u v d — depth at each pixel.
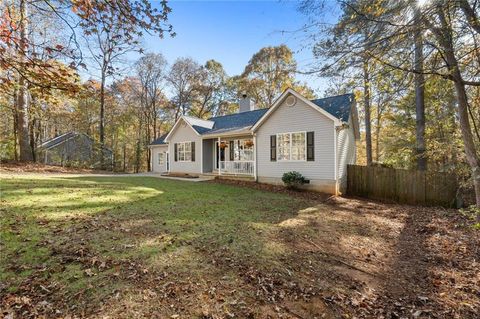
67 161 22.78
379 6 3.82
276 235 5.31
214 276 3.52
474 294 3.41
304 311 2.93
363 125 20.72
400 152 13.12
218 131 16.55
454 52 4.55
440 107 9.92
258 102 26.89
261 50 24.19
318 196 10.93
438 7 3.77
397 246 5.24
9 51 2.75
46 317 2.60
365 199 11.32
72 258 3.75
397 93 5.17
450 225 6.81
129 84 29.61
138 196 8.70
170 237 4.80
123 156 33.22
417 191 10.39
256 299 3.08
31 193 7.71
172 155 19.36
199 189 11.25
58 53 3.00
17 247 4.00
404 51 4.36
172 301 2.93
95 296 2.93
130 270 3.51
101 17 3.10
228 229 5.49
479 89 5.99
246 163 15.06
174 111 32.81
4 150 20.06
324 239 5.35
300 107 12.60
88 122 28.88
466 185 8.41
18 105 14.77
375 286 3.58
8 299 2.82
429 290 3.51
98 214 6.08
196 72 31.84
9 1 3.11
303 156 12.53
